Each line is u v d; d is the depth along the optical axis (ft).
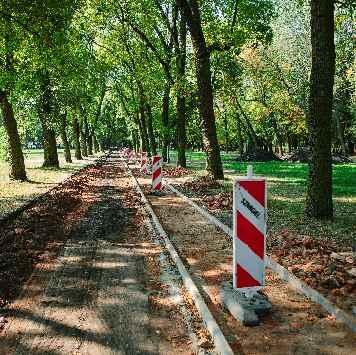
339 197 50.42
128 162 153.89
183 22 94.32
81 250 30.60
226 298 19.33
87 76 101.86
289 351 15.47
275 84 147.23
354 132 168.14
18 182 73.10
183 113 105.29
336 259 24.54
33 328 18.15
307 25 121.39
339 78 137.90
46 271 25.81
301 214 39.06
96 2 98.78
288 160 141.49
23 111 100.78
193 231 35.55
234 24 80.02
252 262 18.67
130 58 122.31
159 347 16.33
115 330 17.81
